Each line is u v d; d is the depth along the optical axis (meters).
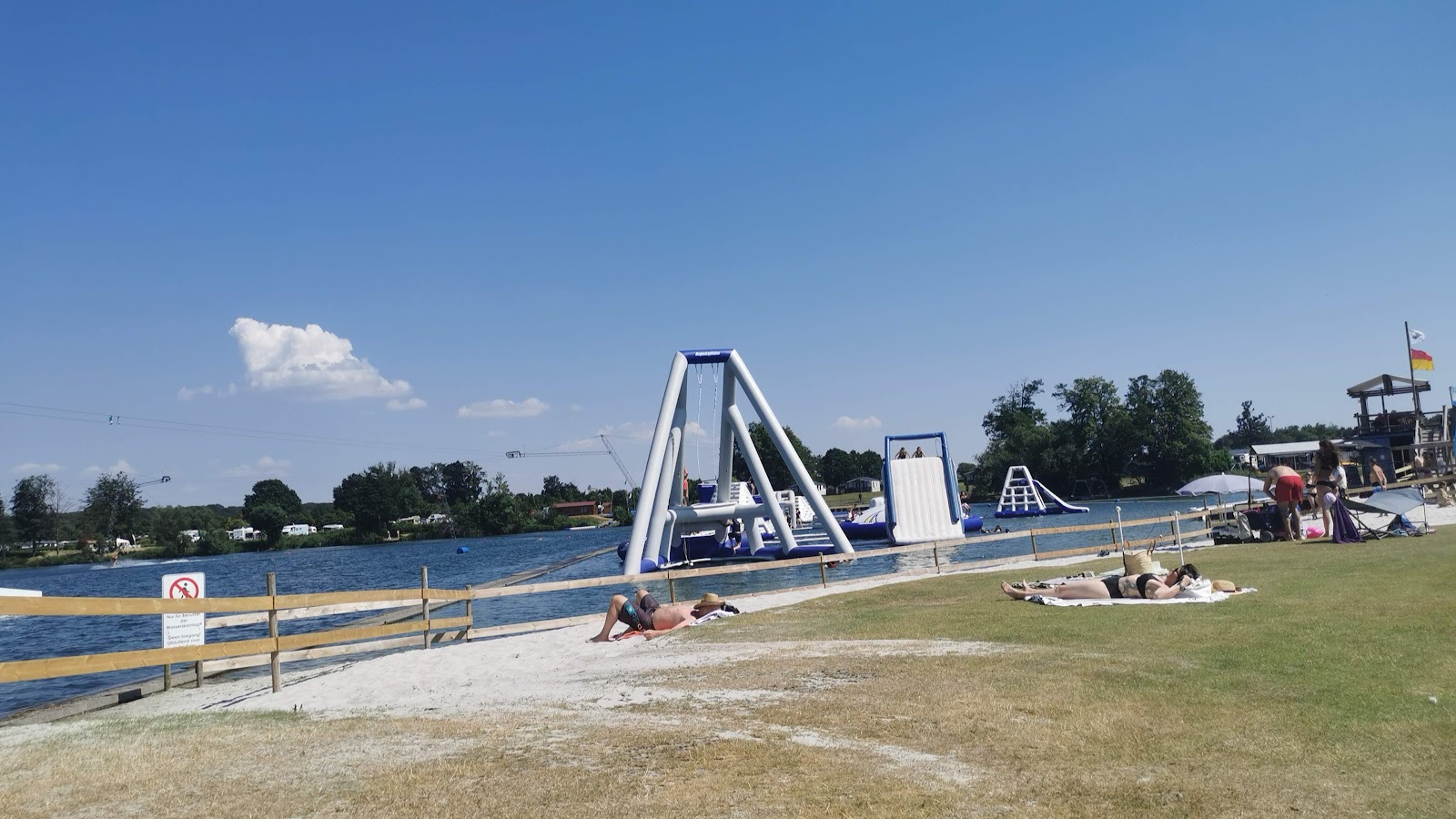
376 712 10.66
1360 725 7.64
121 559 144.12
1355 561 18.27
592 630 18.78
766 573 37.97
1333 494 23.08
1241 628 12.17
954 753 7.70
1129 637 12.20
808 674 11.38
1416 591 14.07
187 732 9.50
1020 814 6.25
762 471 43.03
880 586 22.08
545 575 51.34
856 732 8.48
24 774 7.75
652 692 11.03
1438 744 7.05
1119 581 16.17
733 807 6.53
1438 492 37.34
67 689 19.23
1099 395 128.62
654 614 17.78
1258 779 6.64
